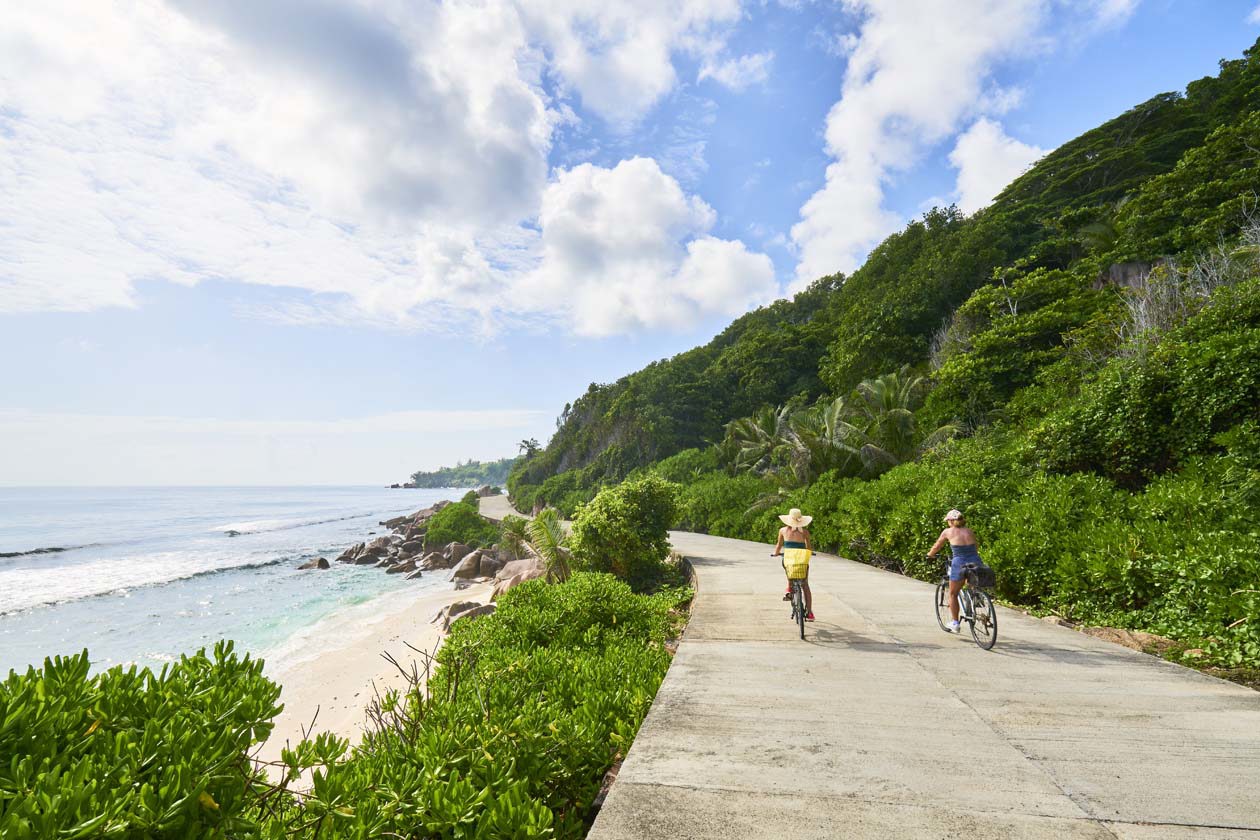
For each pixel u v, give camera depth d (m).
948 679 5.40
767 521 24.23
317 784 2.31
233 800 1.94
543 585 9.96
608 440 80.38
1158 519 8.90
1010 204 50.53
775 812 3.05
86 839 1.45
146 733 1.85
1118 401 12.58
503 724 3.73
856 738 4.03
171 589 25.41
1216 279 15.78
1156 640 6.83
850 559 17.14
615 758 4.43
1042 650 6.43
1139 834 2.83
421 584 27.47
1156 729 4.15
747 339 77.44
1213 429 11.00
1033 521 10.22
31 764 1.66
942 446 19.36
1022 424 19.62
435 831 2.61
